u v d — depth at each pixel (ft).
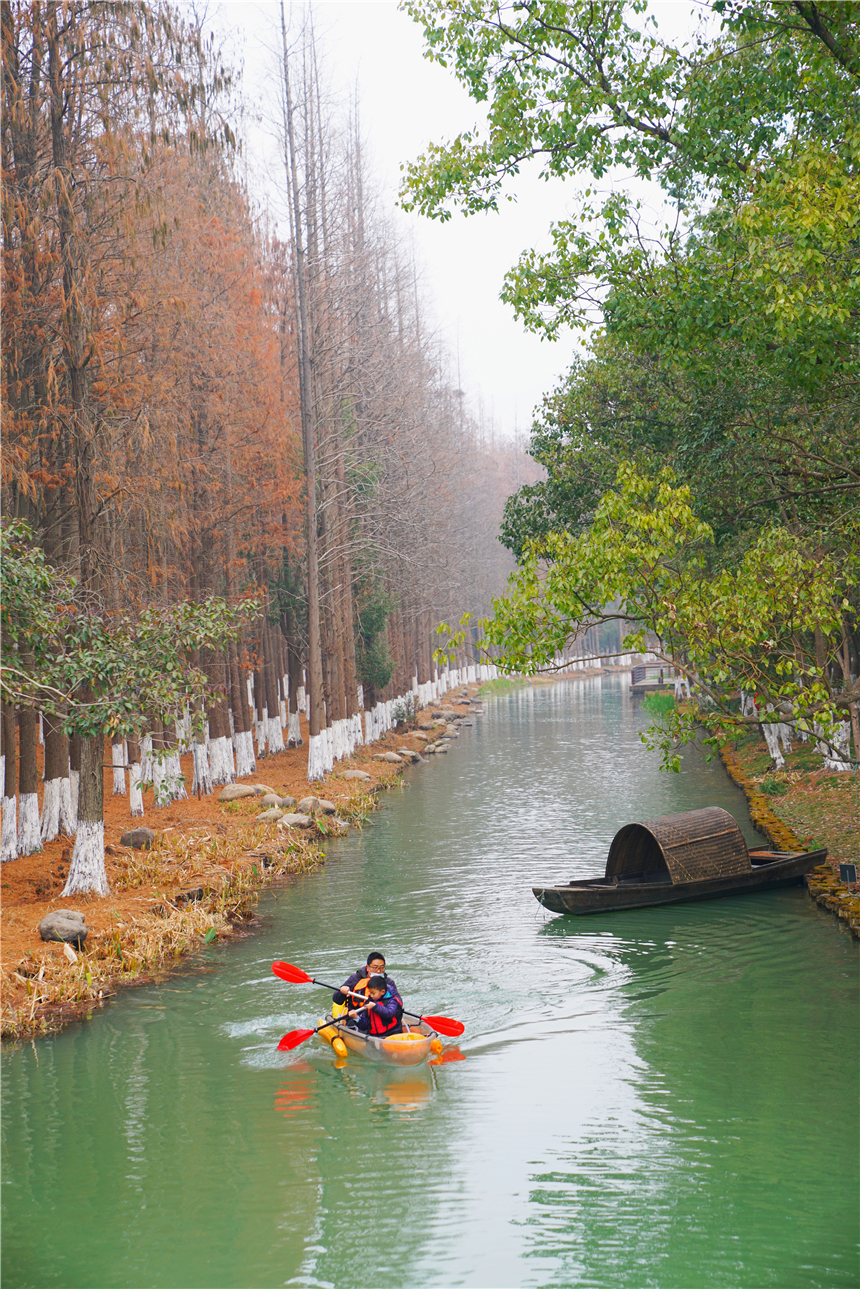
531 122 52.60
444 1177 27.25
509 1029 38.70
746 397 56.49
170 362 73.92
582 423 89.40
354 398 119.14
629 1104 31.32
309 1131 30.68
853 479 54.29
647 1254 23.12
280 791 97.14
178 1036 39.73
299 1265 23.30
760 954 46.55
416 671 206.08
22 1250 24.49
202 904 58.18
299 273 102.99
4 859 65.82
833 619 42.91
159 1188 27.43
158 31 59.11
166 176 71.00
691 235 59.93
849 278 41.83
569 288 53.11
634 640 44.68
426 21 51.78
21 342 62.95
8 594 49.78
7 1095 34.32
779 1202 25.20
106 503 62.28
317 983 42.78
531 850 73.87
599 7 49.34
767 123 50.52
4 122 58.23
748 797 86.74
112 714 52.60
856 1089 31.65
